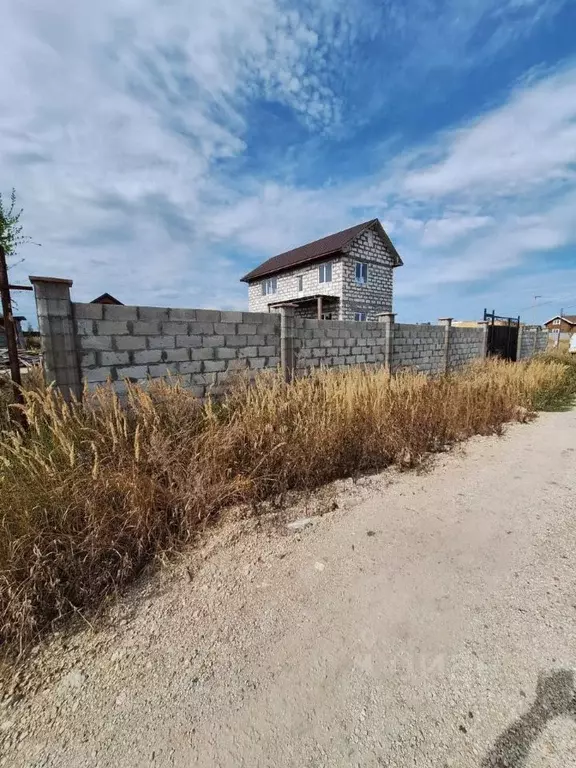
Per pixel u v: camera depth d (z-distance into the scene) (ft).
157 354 11.73
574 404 21.57
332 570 6.15
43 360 9.50
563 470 10.90
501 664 4.25
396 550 6.72
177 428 9.37
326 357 18.02
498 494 9.21
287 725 3.62
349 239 47.52
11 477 6.26
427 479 10.25
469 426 14.90
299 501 8.76
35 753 3.50
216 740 3.51
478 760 3.23
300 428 10.36
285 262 59.93
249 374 14.39
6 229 21.47
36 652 4.70
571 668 4.17
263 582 5.89
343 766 3.22
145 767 3.31
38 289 9.30
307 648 4.57
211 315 12.98
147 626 5.06
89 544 5.84
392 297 55.93
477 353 31.07
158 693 4.06
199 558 6.57
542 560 6.35
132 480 6.84
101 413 9.19
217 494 7.95
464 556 6.50
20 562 5.27
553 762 3.19
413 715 3.67
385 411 12.62
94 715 3.85
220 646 4.67
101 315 10.47
